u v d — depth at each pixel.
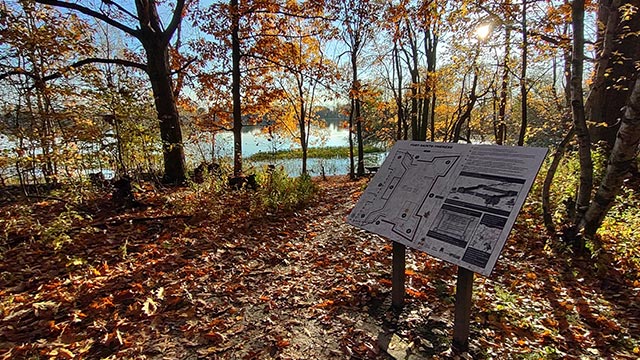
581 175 4.27
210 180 7.02
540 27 6.30
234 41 9.19
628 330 2.82
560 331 2.83
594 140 6.75
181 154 8.44
